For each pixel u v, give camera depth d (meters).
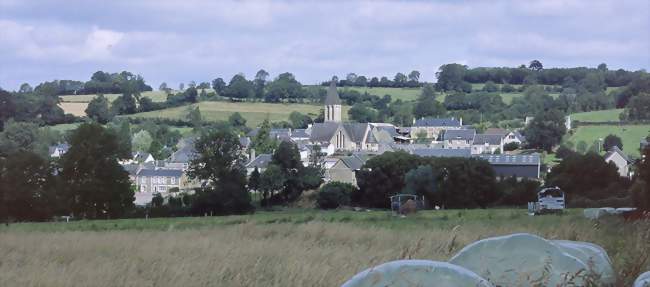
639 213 30.53
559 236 19.70
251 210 90.19
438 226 30.95
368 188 100.69
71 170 84.56
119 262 19.91
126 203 86.62
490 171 94.38
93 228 42.94
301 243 23.14
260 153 175.62
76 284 17.34
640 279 10.52
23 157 81.94
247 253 20.48
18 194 79.75
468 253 11.19
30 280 17.62
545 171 138.00
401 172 99.00
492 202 93.75
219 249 21.81
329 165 153.62
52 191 81.81
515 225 27.12
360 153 185.88
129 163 174.75
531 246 11.06
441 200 94.12
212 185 95.56
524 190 91.69
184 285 16.41
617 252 15.30
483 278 10.16
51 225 48.25
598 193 85.44
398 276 9.29
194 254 20.89
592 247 12.38
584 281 10.57
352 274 15.38
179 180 154.88
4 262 21.62
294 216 48.97
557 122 186.12
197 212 87.12
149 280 17.03
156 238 27.30
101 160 85.25
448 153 152.50
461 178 93.56
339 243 23.66
